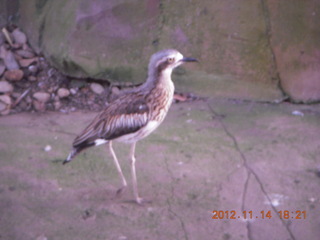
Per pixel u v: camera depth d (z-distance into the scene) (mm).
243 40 3854
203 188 3236
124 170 3336
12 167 3336
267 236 3029
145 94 3115
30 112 3781
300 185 3244
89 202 3166
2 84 3869
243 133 3570
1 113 3750
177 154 3428
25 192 3203
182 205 3156
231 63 3871
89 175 3307
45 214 3104
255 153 3426
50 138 3545
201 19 3871
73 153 3117
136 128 3102
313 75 3852
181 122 3668
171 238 3016
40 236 3010
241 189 3230
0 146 3467
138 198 3160
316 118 3689
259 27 3840
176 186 3248
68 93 3871
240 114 3729
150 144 3496
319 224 3070
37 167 3344
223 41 3867
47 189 3223
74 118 3730
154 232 3037
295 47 3848
